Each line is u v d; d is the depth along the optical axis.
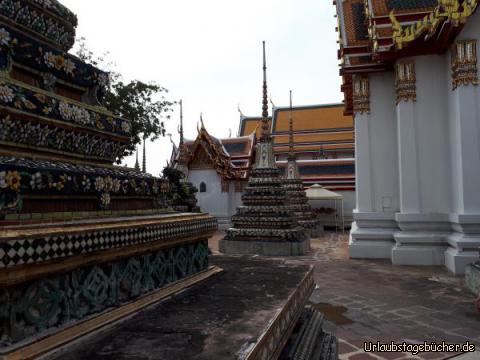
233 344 2.03
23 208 2.29
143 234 2.80
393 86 13.47
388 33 12.13
